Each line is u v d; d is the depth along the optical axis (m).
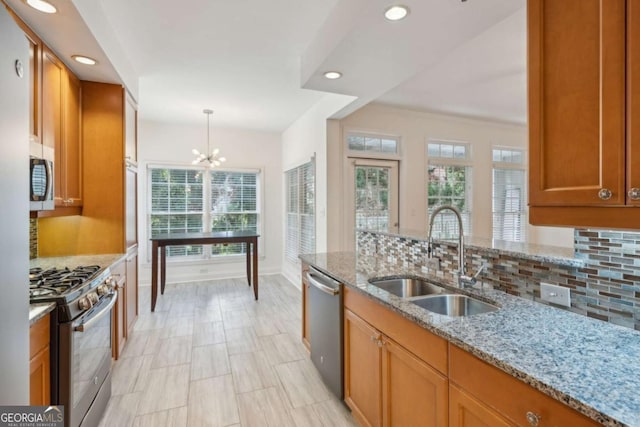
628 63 0.79
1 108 0.95
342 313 2.04
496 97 4.14
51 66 2.19
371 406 1.68
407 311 1.35
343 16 2.03
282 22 2.38
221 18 2.33
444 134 5.00
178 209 5.43
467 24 1.86
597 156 0.86
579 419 0.75
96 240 2.77
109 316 2.16
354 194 4.47
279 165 6.06
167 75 3.35
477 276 1.76
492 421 0.96
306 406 2.11
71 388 1.56
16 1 1.68
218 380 2.42
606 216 0.86
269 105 4.41
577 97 0.90
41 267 2.22
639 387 0.79
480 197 5.29
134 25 2.42
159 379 2.43
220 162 5.56
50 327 1.52
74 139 2.59
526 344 1.03
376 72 2.56
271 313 3.90
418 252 2.31
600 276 1.23
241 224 5.86
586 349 0.99
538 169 1.00
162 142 5.27
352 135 4.49
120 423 1.94
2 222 0.95
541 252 1.53
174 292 4.78
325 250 4.14
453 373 1.12
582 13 0.89
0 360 0.93
